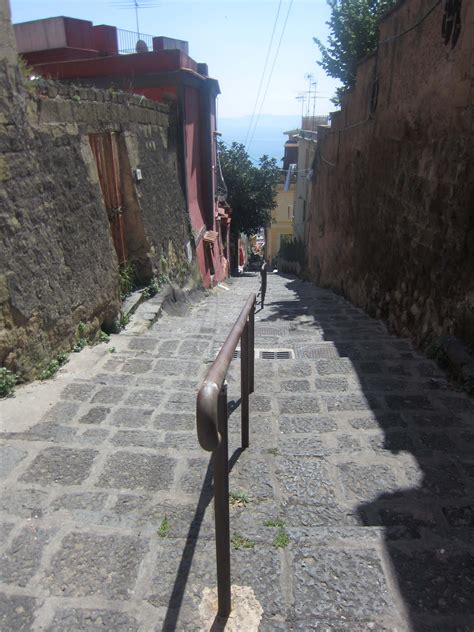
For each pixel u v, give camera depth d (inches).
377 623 69.0
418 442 115.2
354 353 185.2
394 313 237.1
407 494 96.5
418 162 212.5
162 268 301.1
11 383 139.4
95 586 75.5
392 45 259.1
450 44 178.9
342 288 394.0
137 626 69.2
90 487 98.3
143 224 272.1
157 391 144.7
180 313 297.3
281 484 100.2
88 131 205.6
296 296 427.8
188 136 401.1
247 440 113.0
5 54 138.4
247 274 945.5
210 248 481.7
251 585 75.4
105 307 206.2
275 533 86.0
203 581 76.4
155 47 453.4
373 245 289.1
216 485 65.2
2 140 136.6
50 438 116.2
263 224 898.1
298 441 116.6
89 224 191.6
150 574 77.7
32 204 150.9
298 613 70.7
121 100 249.6
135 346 194.9
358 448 113.1
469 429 120.8
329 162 458.3
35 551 81.9
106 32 459.8
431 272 189.8
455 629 67.9
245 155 835.4
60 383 148.9
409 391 143.0
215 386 60.0
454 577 76.2
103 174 243.3
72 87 190.4
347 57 422.3
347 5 416.5
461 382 145.7
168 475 102.5
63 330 168.6
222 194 636.7
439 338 171.5
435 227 188.2
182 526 87.8
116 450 111.4
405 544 83.0
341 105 402.0
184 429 121.9
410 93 226.8
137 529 87.0
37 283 151.6
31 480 100.1
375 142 290.5
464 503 93.7
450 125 178.1
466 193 161.5
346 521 89.5
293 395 142.9
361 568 78.1
